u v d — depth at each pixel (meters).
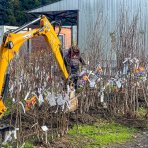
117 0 22.80
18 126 8.30
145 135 8.80
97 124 9.54
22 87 10.29
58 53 9.74
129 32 11.16
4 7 43.72
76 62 11.41
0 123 8.05
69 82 10.03
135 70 10.95
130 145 7.95
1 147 7.03
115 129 9.22
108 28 22.53
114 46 11.38
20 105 8.19
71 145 7.75
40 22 9.25
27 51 13.77
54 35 9.57
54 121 8.82
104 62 11.43
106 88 11.08
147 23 18.95
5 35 7.61
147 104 11.25
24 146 7.34
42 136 7.75
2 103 7.34
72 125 9.19
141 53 11.84
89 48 11.37
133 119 10.09
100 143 7.98
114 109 10.51
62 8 25.31
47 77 10.55
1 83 7.37
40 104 8.73
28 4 44.00
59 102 8.25
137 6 21.72
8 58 7.49
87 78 10.45
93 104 10.77
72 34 31.31
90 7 23.97
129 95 10.71
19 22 42.62
